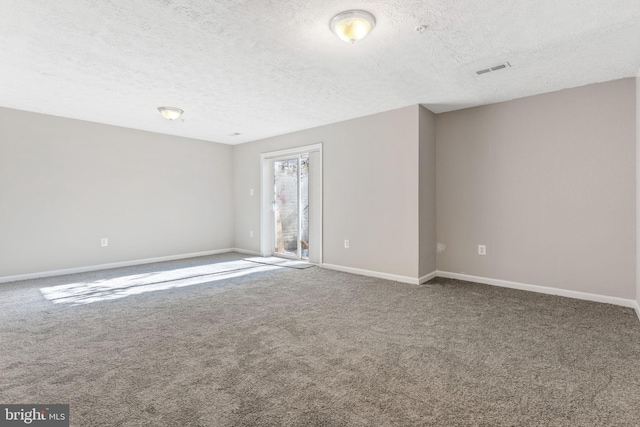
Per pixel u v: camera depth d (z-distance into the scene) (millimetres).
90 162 4910
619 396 1708
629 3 1981
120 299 3438
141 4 2002
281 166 6207
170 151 5848
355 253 4684
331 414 1560
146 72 3080
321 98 3824
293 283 4105
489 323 2736
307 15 2133
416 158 4031
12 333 2531
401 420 1517
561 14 2109
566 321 2777
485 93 3645
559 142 3543
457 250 4297
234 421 1506
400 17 2148
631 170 3152
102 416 1537
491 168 4004
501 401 1666
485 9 2057
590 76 3154
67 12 2086
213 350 2238
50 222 4547
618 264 3227
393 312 3012
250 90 3566
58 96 3766
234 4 2006
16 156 4266
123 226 5270
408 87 3465
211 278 4391
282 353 2193
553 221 3590
